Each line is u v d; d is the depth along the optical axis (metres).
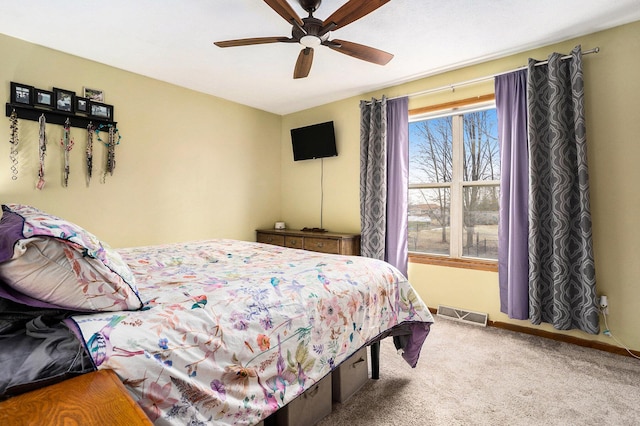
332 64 2.99
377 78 3.33
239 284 1.33
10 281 0.85
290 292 1.35
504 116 2.76
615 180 2.37
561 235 2.44
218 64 2.99
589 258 2.34
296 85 3.52
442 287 3.22
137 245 3.21
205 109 3.75
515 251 2.65
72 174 2.80
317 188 4.25
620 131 2.35
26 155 2.57
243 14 2.21
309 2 1.92
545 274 2.58
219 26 2.36
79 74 2.82
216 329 1.03
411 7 2.12
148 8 2.13
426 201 3.50
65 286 0.89
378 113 3.54
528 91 2.58
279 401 1.14
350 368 1.78
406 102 3.37
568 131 2.47
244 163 4.18
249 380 1.07
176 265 1.78
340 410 1.65
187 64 2.99
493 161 3.07
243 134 4.16
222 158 3.93
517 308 2.64
